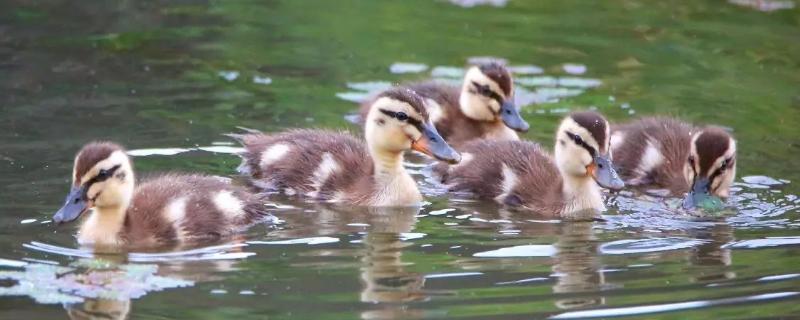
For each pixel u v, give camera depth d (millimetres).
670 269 13367
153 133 17859
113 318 11727
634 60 22281
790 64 22016
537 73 21500
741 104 19906
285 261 13562
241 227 14977
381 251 13992
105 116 18453
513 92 19375
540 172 16766
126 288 12570
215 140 17750
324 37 23391
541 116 19516
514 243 14445
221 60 21734
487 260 13688
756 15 25234
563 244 14383
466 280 12938
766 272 13250
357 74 21203
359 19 24719
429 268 13344
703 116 19312
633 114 19391
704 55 22578
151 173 16297
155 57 21766
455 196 16859
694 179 16344
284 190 16766
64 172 16078
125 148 17156
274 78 20859
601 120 16438
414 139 16484
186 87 20156
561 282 12867
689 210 15914
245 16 24750
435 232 14922
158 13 24812
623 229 15188
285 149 17062
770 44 23203
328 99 19906
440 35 23688
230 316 11789
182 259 13625
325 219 15469
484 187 16891
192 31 23562
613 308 12102
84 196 14281
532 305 12164
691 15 25328
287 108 19344
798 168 17219
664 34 23953
